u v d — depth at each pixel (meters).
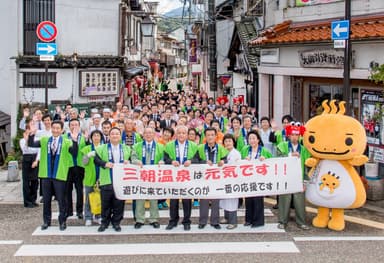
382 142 12.43
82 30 20.47
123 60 20.97
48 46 13.91
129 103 26.59
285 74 15.62
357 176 8.83
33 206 10.98
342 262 7.47
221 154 9.12
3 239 8.63
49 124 10.14
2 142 20.08
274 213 10.33
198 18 36.03
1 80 21.06
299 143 9.49
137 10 28.52
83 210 10.12
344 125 8.63
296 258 7.65
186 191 9.04
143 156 9.19
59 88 19.95
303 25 15.51
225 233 8.95
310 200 9.10
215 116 13.84
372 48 12.13
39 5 19.89
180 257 7.74
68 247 8.23
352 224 9.40
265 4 19.80
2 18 20.80
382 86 12.27
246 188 9.09
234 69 25.95
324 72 13.82
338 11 14.30
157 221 9.45
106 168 8.90
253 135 9.32
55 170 9.08
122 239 8.64
